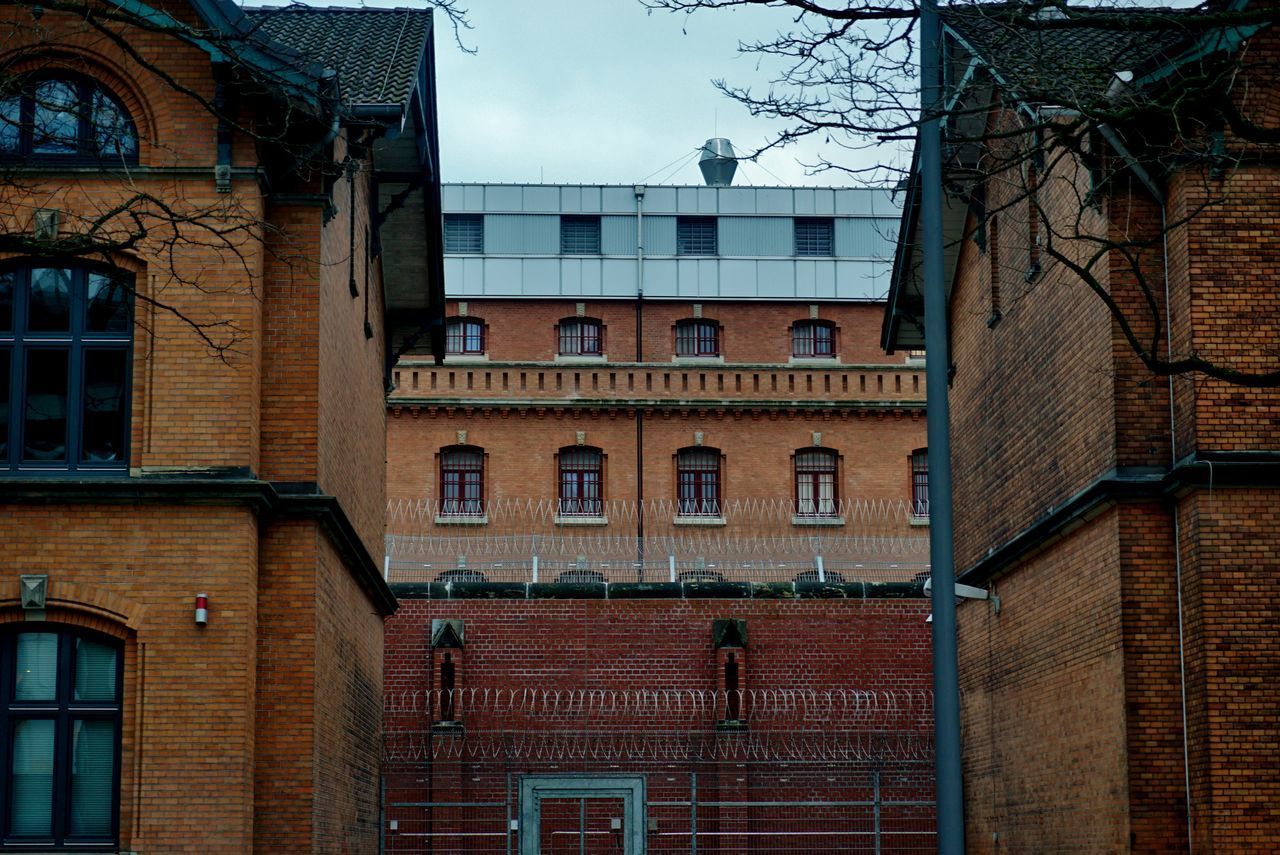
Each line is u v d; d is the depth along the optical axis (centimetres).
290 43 2391
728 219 5556
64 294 1994
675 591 3859
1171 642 2016
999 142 2561
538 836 3625
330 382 2167
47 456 1966
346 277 2355
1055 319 2331
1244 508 1950
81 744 1919
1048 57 1666
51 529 1920
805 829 3738
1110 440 2077
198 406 1950
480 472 5150
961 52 2175
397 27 2481
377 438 2905
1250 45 1955
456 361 5166
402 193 2673
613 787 3656
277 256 1825
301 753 1983
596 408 5175
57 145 1980
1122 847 2023
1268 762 1906
